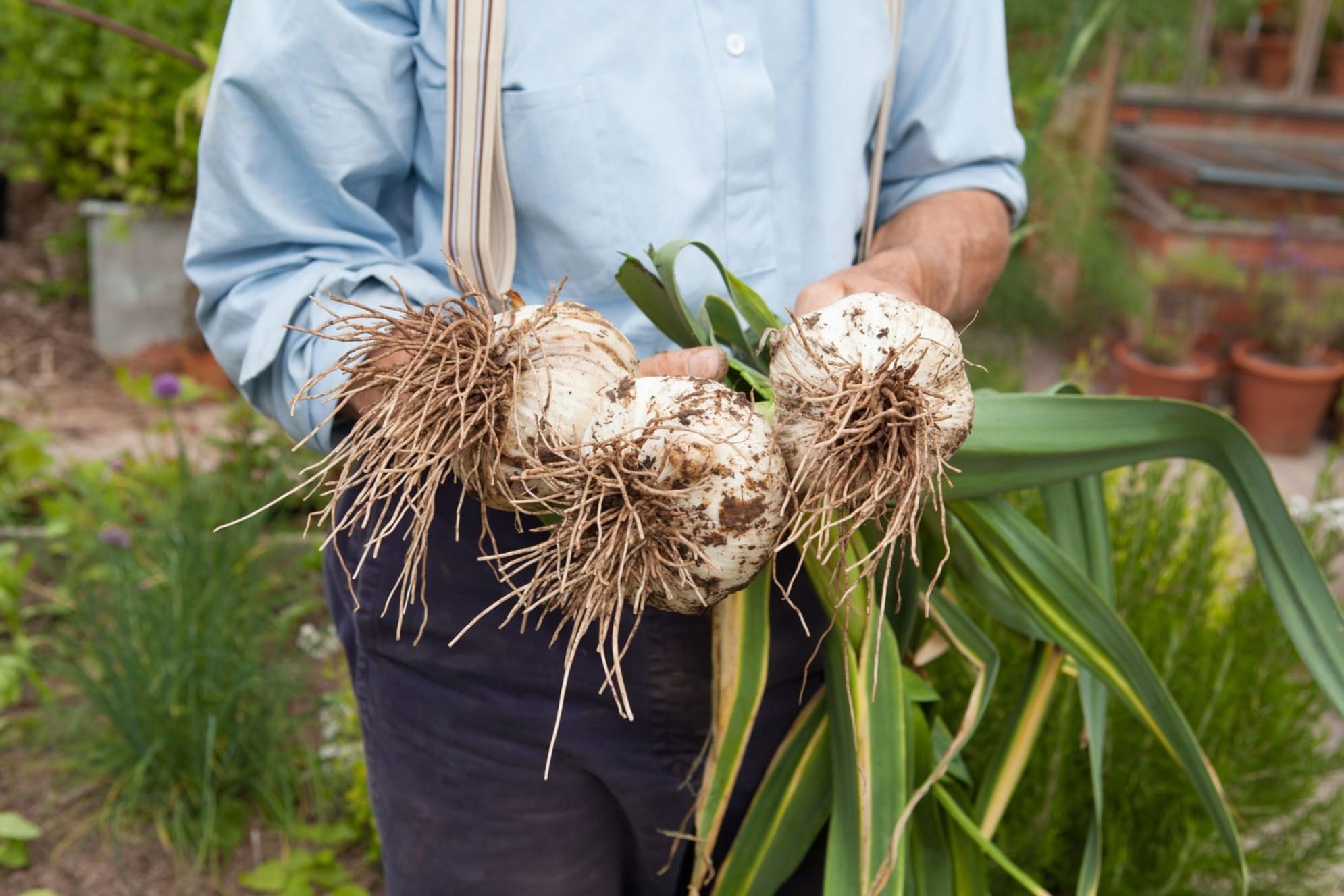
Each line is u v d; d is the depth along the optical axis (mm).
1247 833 1911
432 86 1094
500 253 1116
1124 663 1154
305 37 1054
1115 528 2066
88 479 3025
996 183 1308
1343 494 2639
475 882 1268
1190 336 4719
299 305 1079
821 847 1307
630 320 1150
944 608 1216
